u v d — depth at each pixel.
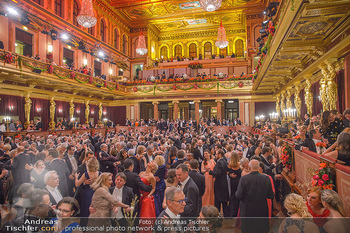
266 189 4.09
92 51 25.95
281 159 7.18
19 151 6.25
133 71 35.78
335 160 3.49
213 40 38.44
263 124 22.47
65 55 24.14
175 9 32.22
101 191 3.57
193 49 39.41
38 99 20.73
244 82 27.70
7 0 16.94
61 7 23.53
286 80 18.39
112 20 31.72
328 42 9.84
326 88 11.03
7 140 8.88
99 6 28.84
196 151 7.77
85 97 26.72
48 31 21.47
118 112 31.86
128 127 26.81
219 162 5.57
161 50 40.09
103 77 26.41
